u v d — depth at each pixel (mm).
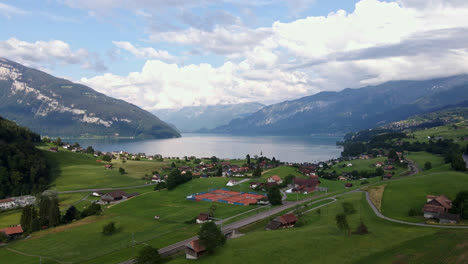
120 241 105688
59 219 135000
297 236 84438
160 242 100750
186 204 163000
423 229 84500
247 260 70312
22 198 183375
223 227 112188
